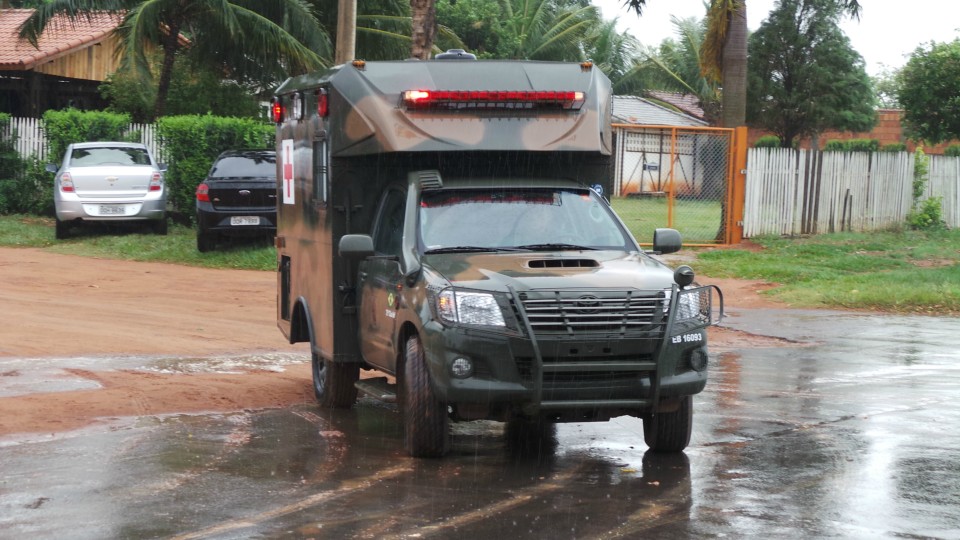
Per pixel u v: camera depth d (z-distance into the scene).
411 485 6.66
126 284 17.02
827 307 16.23
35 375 9.82
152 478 6.74
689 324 7.02
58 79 33.00
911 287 17.11
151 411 8.69
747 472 7.03
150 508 6.09
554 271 7.14
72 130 25.30
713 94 50.00
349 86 8.21
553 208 8.09
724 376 10.79
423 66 8.26
